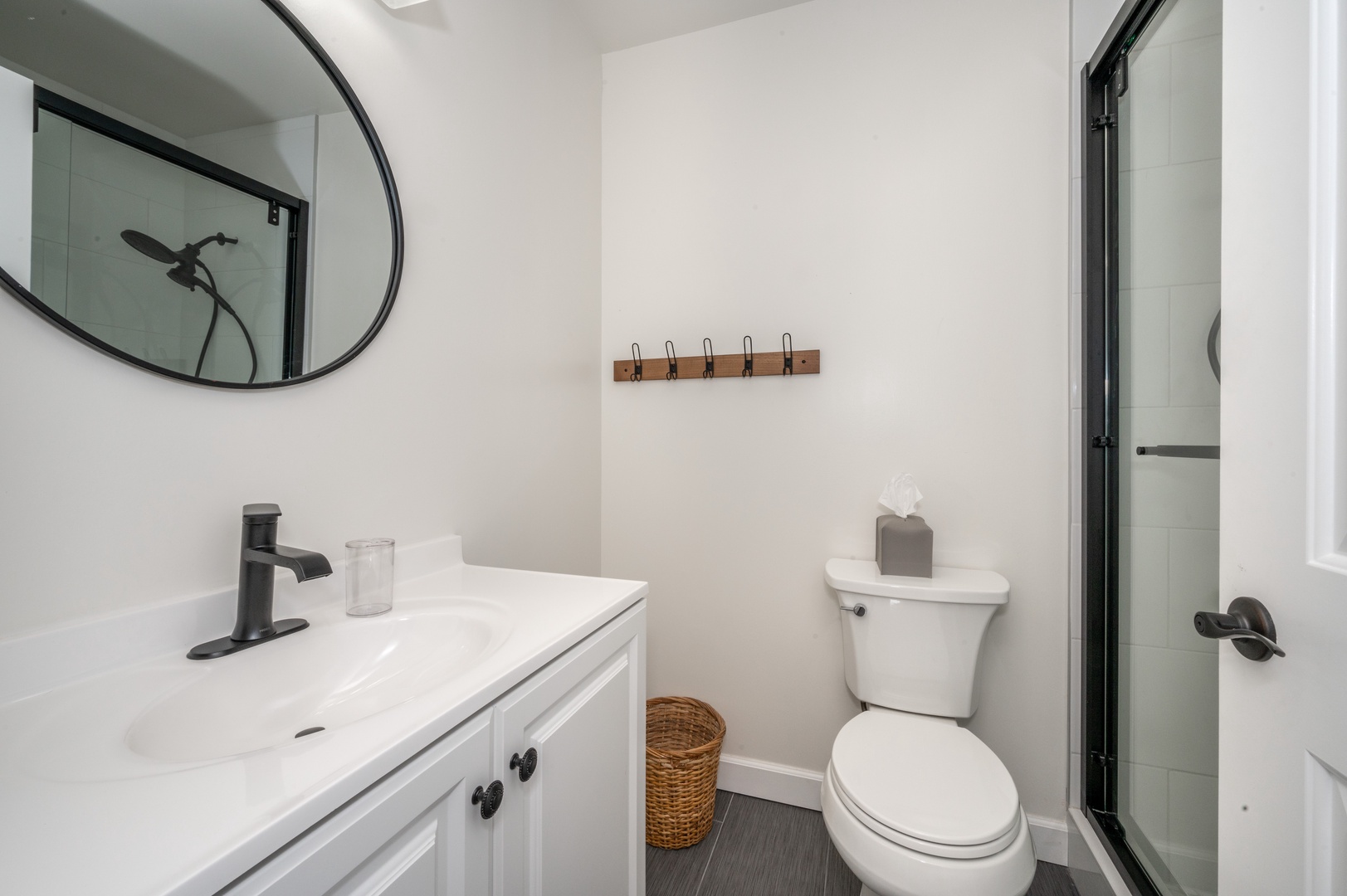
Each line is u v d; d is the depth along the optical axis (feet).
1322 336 1.84
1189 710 3.55
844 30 5.88
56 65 2.22
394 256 3.73
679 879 4.92
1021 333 5.32
